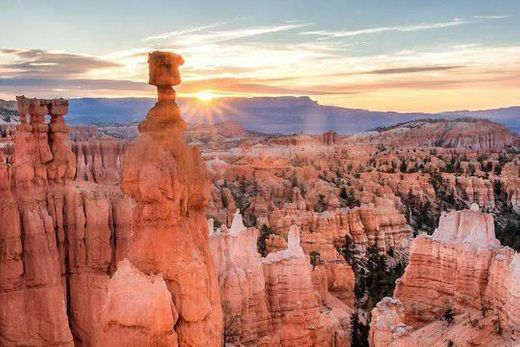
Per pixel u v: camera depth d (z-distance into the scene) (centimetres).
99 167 6962
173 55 1981
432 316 4897
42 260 3388
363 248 9388
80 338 3562
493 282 4344
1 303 3256
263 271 4503
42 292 3369
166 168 1919
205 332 1925
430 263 5053
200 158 2069
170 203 1916
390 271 8031
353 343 4822
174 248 1914
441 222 5153
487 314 4347
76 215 3597
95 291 3544
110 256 3650
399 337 3747
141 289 1855
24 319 3312
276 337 4278
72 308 3575
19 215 3331
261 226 9175
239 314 4084
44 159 3534
